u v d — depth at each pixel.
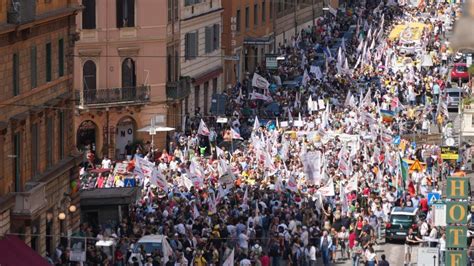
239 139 174.50
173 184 140.00
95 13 174.75
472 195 135.62
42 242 117.94
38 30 118.00
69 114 127.44
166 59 182.00
